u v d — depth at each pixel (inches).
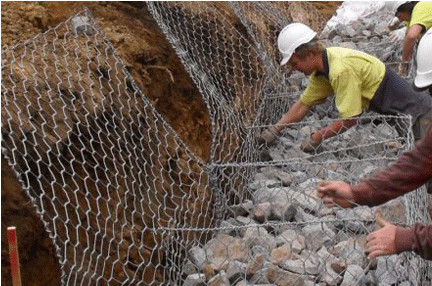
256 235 138.3
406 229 96.3
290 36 159.0
